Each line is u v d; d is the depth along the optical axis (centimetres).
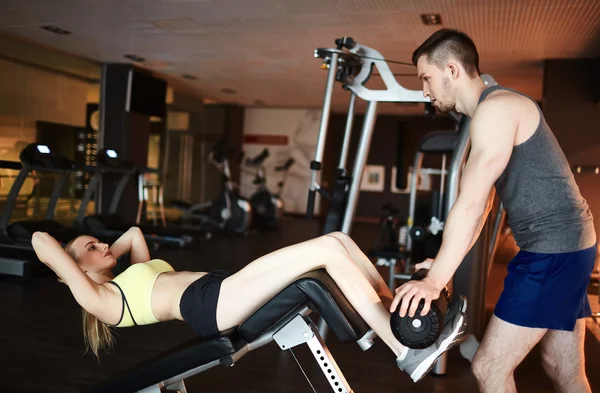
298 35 574
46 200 710
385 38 563
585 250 159
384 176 1253
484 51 604
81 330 335
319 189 318
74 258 215
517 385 272
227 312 185
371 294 176
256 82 898
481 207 151
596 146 617
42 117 705
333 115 1274
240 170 1274
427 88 172
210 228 884
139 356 296
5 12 532
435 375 284
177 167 1046
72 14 530
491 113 152
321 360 183
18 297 406
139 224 709
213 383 261
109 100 802
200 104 1111
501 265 653
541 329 162
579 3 425
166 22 546
